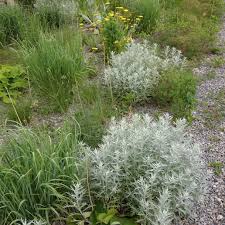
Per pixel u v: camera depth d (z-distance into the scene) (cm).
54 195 162
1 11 370
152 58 283
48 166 163
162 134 174
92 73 296
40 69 267
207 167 200
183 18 408
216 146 217
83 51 329
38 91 268
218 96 269
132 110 254
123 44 317
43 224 158
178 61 293
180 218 164
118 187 161
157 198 153
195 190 162
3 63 315
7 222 159
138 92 259
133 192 161
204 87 283
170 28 362
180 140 180
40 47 284
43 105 258
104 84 273
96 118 215
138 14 396
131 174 165
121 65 272
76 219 161
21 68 292
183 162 166
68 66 270
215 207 174
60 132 192
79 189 154
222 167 200
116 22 329
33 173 161
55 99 254
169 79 258
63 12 395
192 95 252
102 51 340
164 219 142
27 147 170
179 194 153
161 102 257
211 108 254
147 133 173
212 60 327
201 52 341
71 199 162
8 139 180
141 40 366
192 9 438
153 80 262
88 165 166
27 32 346
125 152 160
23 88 281
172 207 157
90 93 257
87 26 388
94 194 168
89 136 197
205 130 232
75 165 165
